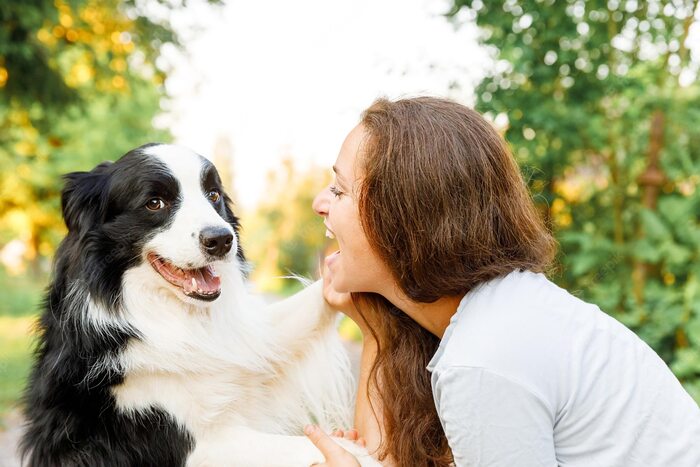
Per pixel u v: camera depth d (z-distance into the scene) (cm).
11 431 539
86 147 1406
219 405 247
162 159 261
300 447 234
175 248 246
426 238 182
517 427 166
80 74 838
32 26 603
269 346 266
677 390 181
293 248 1767
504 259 186
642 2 425
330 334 280
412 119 189
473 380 167
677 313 412
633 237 451
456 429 172
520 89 430
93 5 709
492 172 185
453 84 440
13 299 1392
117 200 254
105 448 236
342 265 204
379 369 231
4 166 1276
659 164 439
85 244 250
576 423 174
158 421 240
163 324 245
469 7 426
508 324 172
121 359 238
